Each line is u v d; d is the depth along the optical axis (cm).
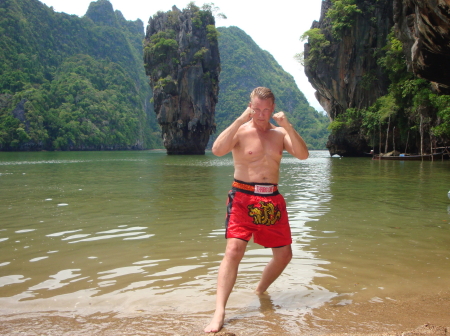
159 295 312
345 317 270
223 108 17050
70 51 14050
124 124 12294
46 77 12619
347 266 386
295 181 1324
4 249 454
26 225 589
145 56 6234
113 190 1059
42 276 359
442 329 239
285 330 249
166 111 6022
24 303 296
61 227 573
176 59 5988
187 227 568
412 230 543
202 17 6134
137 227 570
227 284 281
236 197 304
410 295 312
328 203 796
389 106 3903
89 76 13075
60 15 14588
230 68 18412
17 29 12356
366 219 625
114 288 328
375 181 1321
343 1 4544
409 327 252
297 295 314
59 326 255
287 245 310
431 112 3238
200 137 6250
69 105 11081
